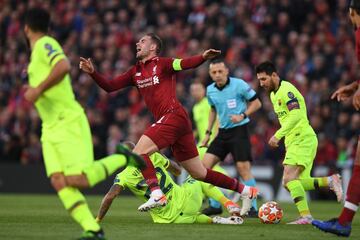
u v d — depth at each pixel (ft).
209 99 122.01
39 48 66.59
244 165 120.47
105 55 223.10
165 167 94.07
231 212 96.43
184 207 93.15
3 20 245.45
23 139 201.26
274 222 94.89
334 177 101.55
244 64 204.74
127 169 92.79
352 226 91.50
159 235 75.51
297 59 203.10
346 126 182.50
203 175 91.30
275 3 221.87
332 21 219.41
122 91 211.00
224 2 230.27
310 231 82.12
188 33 219.82
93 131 202.18
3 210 120.16
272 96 99.45
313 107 190.70
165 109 89.56
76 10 241.35
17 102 216.95
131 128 193.57
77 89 214.28
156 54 91.81
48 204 140.46
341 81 194.49
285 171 98.99
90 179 66.39
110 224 90.17
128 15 235.61
